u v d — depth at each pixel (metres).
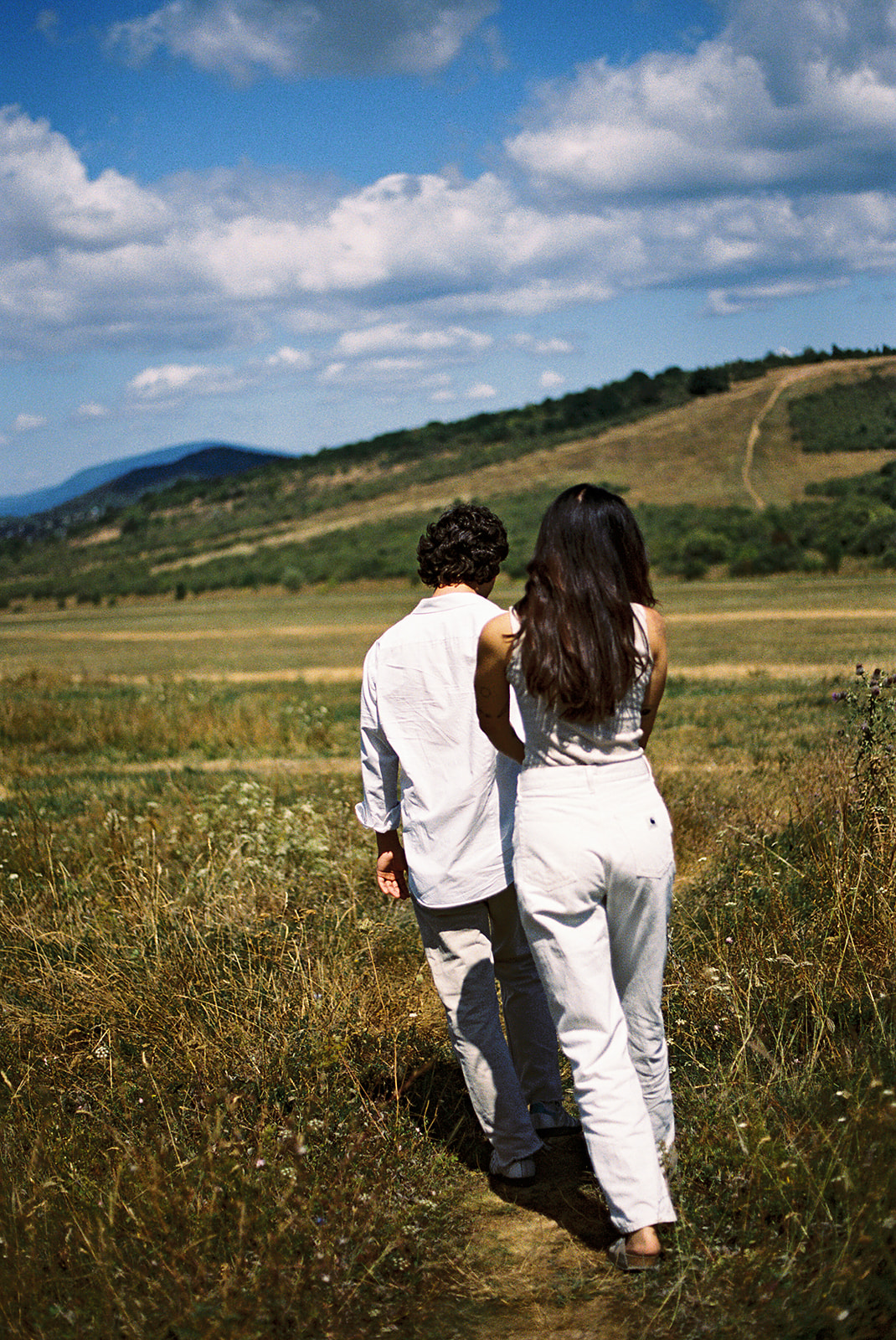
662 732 11.33
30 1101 2.96
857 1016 2.95
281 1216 2.24
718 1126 2.46
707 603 37.94
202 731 13.40
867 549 52.56
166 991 3.65
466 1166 2.69
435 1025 3.54
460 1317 2.02
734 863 4.57
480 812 2.54
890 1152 2.09
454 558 2.66
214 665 28.58
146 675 25.20
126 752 12.84
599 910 2.21
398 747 2.62
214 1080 2.96
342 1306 2.02
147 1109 2.84
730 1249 2.10
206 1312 1.91
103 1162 2.57
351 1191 2.36
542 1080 2.78
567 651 2.12
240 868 5.08
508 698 2.34
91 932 4.39
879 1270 1.90
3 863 5.70
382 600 61.75
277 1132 2.59
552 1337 1.93
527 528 78.94
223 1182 2.31
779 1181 2.13
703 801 6.30
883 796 4.00
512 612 2.26
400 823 2.80
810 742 9.30
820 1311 1.82
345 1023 3.35
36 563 151.12
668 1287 2.04
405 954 4.15
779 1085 2.58
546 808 2.19
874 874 3.57
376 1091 3.00
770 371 156.25
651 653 2.20
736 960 3.53
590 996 2.16
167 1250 2.10
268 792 7.77
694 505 86.19
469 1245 2.30
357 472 161.12
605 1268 2.16
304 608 59.50
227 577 86.69
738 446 114.31
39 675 22.06
